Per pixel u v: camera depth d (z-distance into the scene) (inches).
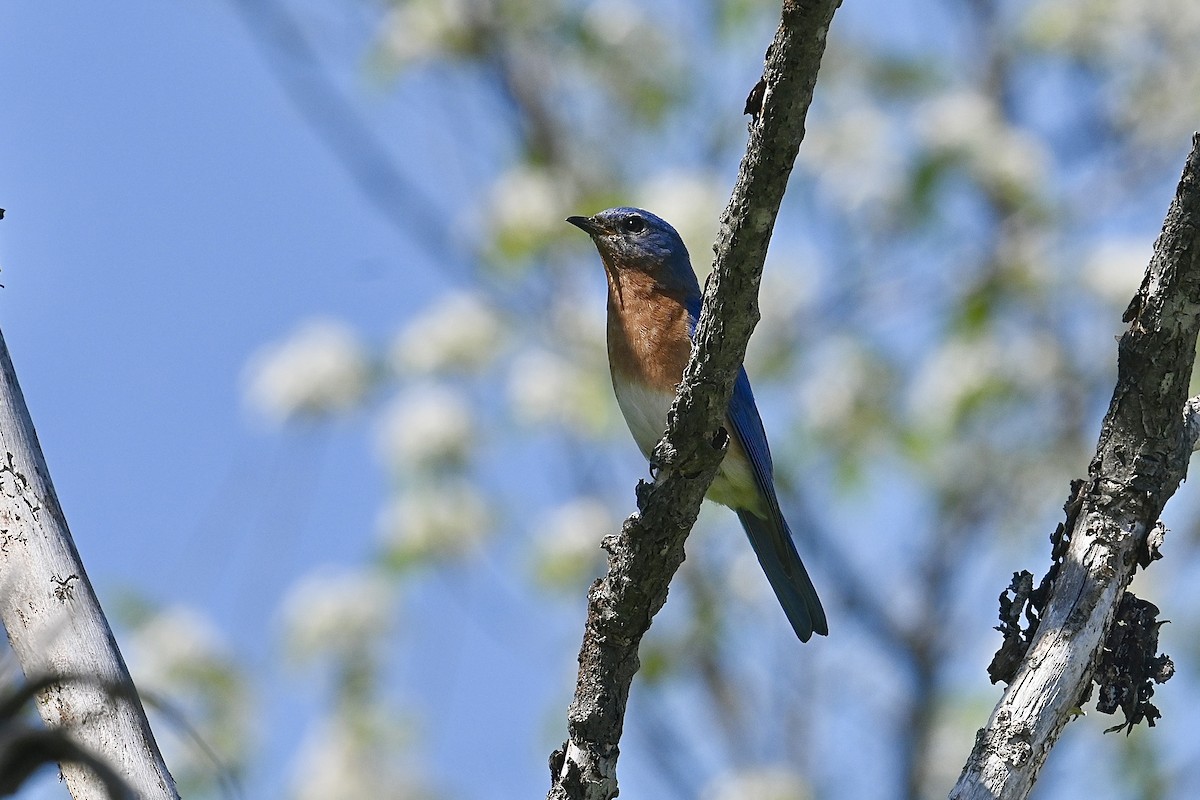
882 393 619.5
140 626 535.8
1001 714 233.9
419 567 577.3
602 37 654.5
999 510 652.7
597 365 614.2
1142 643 242.4
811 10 218.2
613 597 257.3
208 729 513.3
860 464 606.5
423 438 588.4
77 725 205.8
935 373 610.5
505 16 662.5
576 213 617.9
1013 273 612.7
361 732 547.5
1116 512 242.8
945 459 635.5
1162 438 243.3
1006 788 228.4
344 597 568.1
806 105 228.4
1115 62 667.4
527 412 600.7
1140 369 243.1
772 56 225.8
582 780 256.5
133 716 208.4
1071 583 241.3
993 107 648.4
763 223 239.5
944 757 612.1
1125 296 608.4
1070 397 634.8
